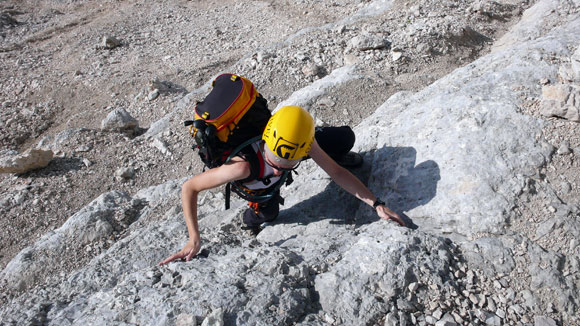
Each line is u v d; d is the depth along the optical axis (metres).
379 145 3.44
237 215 3.64
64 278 3.13
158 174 5.30
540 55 3.57
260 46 8.54
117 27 10.30
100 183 5.17
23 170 5.19
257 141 2.63
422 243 2.57
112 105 7.25
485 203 2.72
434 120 3.23
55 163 5.42
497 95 3.24
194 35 9.62
